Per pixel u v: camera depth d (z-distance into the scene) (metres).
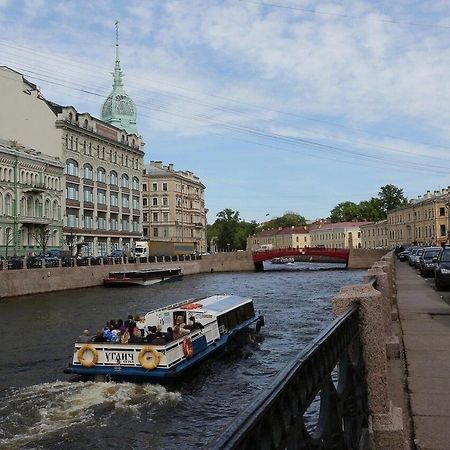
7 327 26.78
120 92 91.12
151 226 105.44
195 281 64.19
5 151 56.56
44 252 59.28
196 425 12.71
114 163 81.06
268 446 2.30
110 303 38.91
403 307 13.52
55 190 65.69
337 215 158.50
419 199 101.00
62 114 68.31
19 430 12.48
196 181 118.50
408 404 5.37
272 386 2.46
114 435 12.18
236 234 148.50
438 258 21.34
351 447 3.90
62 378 16.59
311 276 68.94
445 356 7.52
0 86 64.88
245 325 23.00
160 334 17.45
